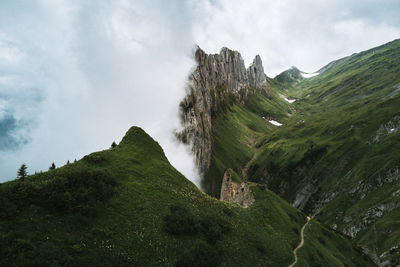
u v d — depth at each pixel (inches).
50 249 1046.4
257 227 2336.4
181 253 1449.3
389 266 3400.6
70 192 1425.9
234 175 4913.9
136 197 1766.7
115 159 2222.0
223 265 1541.6
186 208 1916.8
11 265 908.0
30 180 1473.9
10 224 1080.2
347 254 3267.7
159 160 2581.2
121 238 1341.0
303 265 2086.6
